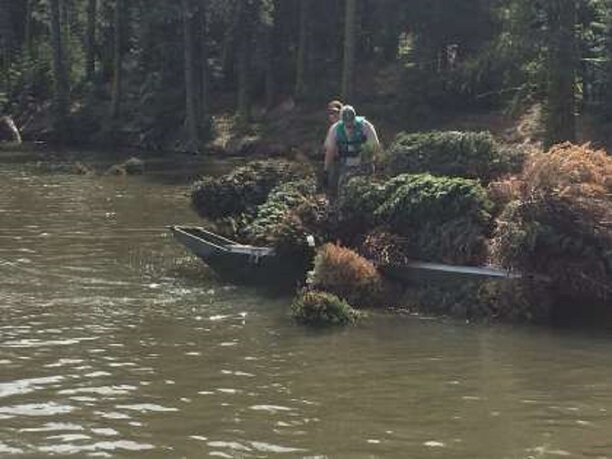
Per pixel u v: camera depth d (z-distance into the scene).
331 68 41.09
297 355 8.29
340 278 10.08
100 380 7.53
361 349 8.50
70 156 34.69
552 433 6.45
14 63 53.84
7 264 12.27
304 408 6.93
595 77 26.72
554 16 22.34
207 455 6.02
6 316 9.55
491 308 9.64
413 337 8.92
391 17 36.19
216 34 44.16
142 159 33.28
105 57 50.31
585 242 9.63
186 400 7.08
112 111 43.00
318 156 31.86
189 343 8.65
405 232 10.70
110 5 47.34
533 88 24.98
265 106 41.28
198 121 38.78
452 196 10.52
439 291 10.05
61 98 43.62
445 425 6.60
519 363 8.11
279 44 43.31
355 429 6.51
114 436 6.34
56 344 8.55
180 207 18.67
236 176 12.85
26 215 17.22
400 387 7.43
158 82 43.06
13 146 40.44
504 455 6.05
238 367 7.92
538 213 9.81
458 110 34.34
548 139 22.48
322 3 40.34
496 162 11.24
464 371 7.87
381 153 11.74
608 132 26.69
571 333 9.12
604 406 7.01
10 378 7.55
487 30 34.34
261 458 5.97
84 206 18.78
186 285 11.18
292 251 10.89
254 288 11.07
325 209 11.21
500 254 9.83
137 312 9.82
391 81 39.00
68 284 11.12
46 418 6.68
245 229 12.20
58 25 44.59
